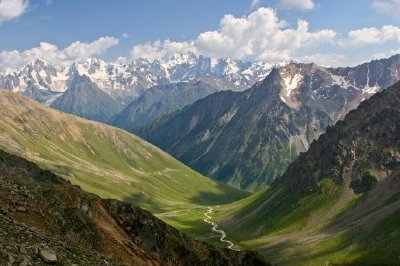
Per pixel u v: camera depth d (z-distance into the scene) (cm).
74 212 5375
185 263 6606
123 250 5650
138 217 6481
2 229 3788
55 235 4556
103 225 5791
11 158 9412
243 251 7956
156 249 6334
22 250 3472
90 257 4188
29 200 4991
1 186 4912
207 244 7475
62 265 3641
